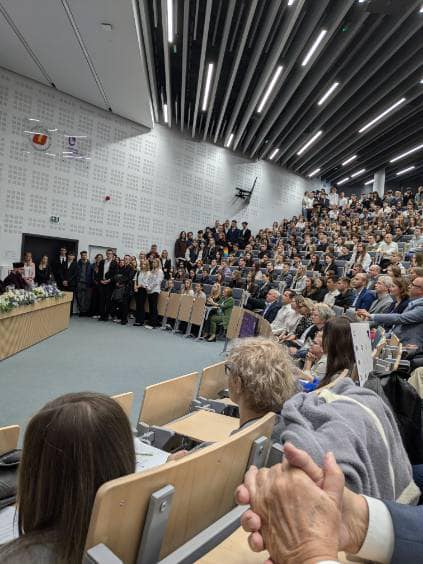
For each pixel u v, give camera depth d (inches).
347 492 20.5
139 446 61.4
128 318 362.6
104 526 22.1
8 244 325.7
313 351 117.0
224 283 345.1
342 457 28.3
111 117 384.2
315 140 472.1
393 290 138.3
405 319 114.0
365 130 431.8
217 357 231.6
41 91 332.2
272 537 16.7
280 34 262.8
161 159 435.2
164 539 29.2
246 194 524.7
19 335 202.8
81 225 371.6
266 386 46.3
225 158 504.4
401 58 299.7
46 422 24.5
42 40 261.4
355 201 562.6
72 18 231.9
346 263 300.8
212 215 496.7
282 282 306.3
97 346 233.1
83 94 346.0
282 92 360.8
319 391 39.9
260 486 18.3
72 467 23.5
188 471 28.8
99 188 381.7
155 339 272.2
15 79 317.1
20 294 206.5
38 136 334.0
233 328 253.8
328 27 253.6
